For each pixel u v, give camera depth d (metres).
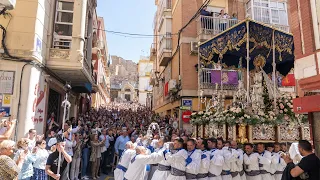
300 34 5.70
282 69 12.51
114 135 11.59
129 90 83.81
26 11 8.97
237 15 17.23
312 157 3.71
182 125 15.26
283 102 8.39
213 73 15.21
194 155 5.65
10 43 8.68
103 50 32.94
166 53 19.39
